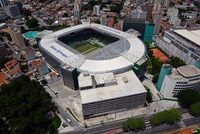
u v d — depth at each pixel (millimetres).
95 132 193125
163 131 193500
